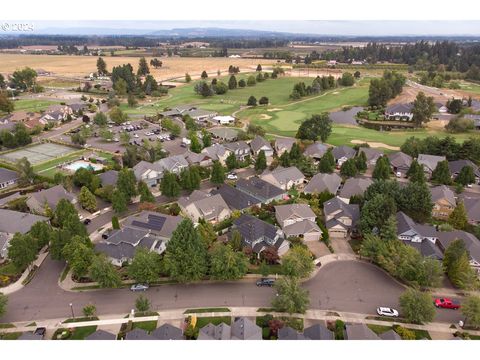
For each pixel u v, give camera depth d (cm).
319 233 7088
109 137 13125
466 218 7281
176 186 8506
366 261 6506
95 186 8788
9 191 8938
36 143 13012
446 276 6128
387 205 6812
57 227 7412
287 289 5172
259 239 6706
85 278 5988
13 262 5922
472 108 17425
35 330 4878
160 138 13688
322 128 12975
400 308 5447
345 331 4741
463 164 9925
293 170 9669
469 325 5056
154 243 6562
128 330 4925
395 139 13538
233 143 11806
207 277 5972
